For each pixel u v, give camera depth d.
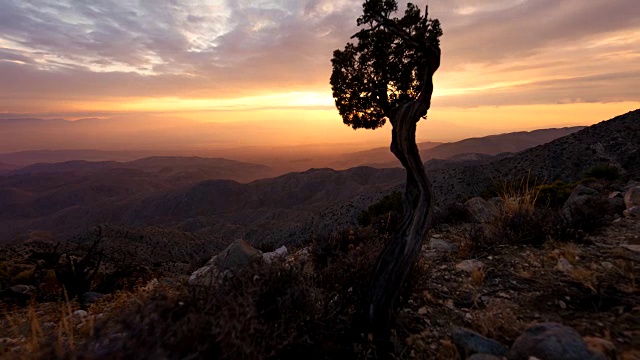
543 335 2.82
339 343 3.45
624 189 10.50
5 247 21.86
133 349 2.21
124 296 5.66
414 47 3.74
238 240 6.80
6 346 4.20
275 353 2.59
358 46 4.44
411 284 4.32
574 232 5.91
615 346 2.97
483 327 3.55
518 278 4.73
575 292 4.00
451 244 7.02
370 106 4.67
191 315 2.46
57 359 2.28
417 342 3.45
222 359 2.36
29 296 7.93
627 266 4.45
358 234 6.93
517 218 6.45
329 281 4.16
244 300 2.79
